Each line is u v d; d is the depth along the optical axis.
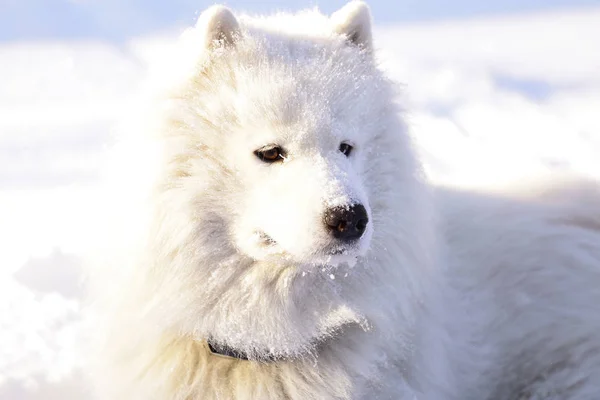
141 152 3.24
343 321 3.39
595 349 3.82
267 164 3.22
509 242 4.22
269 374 3.35
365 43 3.71
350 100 3.34
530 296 4.02
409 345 3.64
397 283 3.53
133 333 3.34
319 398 3.37
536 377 3.90
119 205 3.27
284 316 3.31
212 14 3.32
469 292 4.10
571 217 4.43
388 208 3.52
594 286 4.00
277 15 4.10
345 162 3.23
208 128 3.24
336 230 3.00
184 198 3.19
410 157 3.64
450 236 4.35
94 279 3.50
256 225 3.19
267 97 3.19
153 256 3.21
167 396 3.35
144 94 3.36
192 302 3.25
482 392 3.92
